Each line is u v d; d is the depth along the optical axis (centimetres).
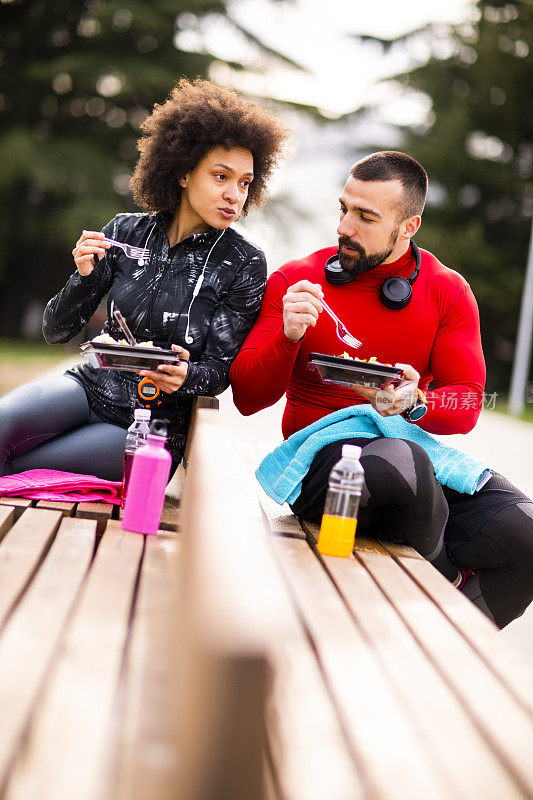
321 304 335
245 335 375
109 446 358
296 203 3094
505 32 3175
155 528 300
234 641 123
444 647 226
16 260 3066
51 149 2920
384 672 206
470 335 368
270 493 345
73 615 216
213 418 296
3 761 149
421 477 315
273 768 166
